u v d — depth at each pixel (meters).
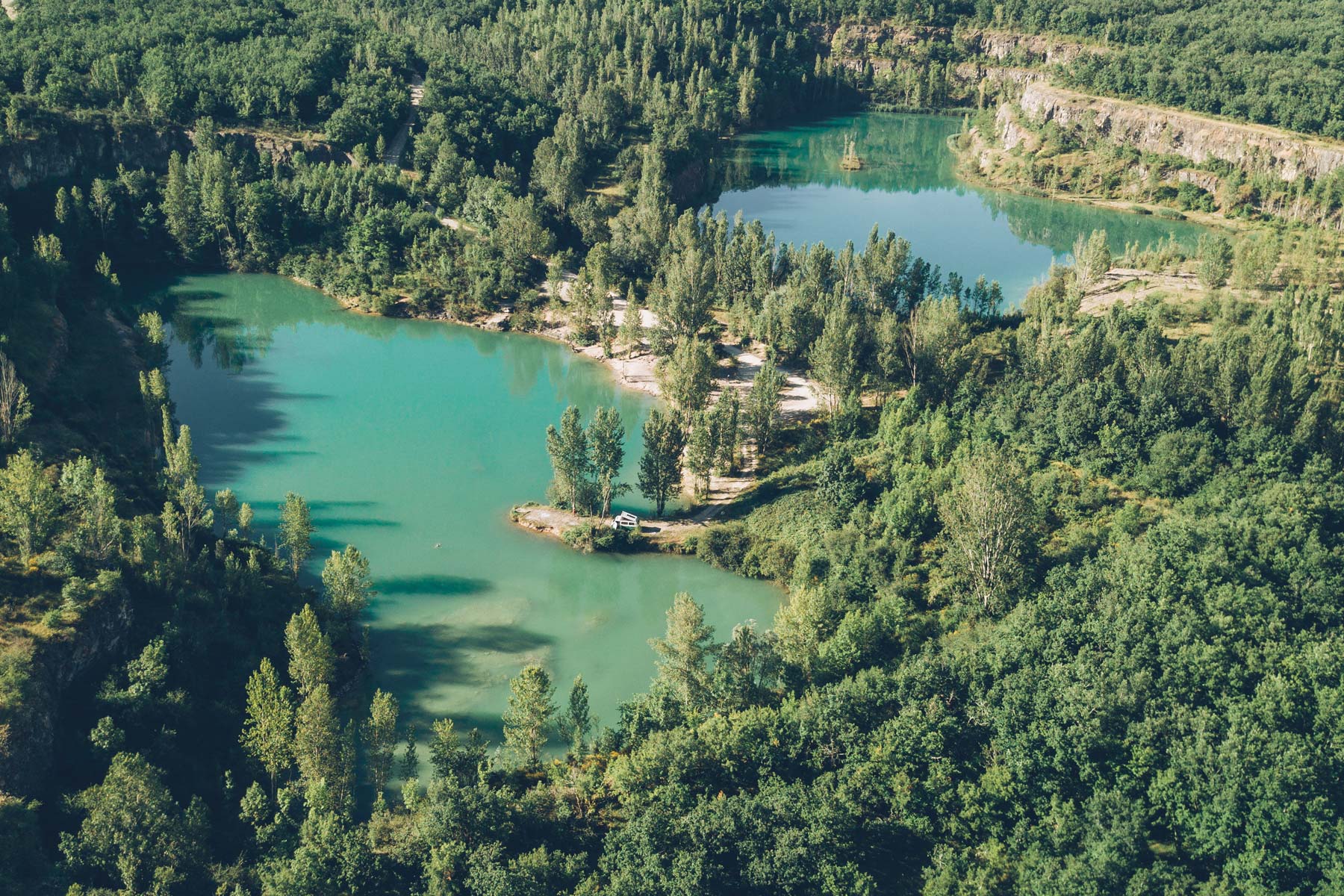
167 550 157.00
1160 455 185.75
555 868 115.50
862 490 186.38
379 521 196.12
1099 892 109.62
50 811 120.81
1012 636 145.25
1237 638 142.12
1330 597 150.62
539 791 126.25
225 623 150.88
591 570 182.75
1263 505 170.75
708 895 111.19
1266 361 195.38
